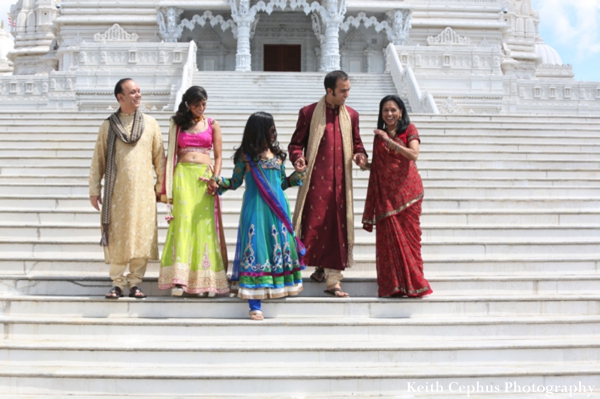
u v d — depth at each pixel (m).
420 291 6.11
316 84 22.27
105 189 6.02
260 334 5.82
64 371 5.27
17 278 6.41
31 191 8.92
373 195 6.32
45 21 36.19
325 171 6.25
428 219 8.17
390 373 5.30
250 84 22.00
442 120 12.70
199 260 5.98
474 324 5.91
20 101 24.80
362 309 6.12
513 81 24.34
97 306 6.08
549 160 10.35
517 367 5.54
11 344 5.55
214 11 29.70
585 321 5.99
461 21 31.52
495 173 9.84
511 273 7.05
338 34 29.83
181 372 5.28
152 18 30.50
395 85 22.36
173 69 22.95
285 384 5.22
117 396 5.15
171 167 6.10
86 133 11.59
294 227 6.29
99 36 29.06
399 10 28.52
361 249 7.35
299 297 6.19
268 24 32.19
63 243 7.32
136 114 6.14
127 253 5.96
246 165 6.09
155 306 6.05
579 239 7.80
